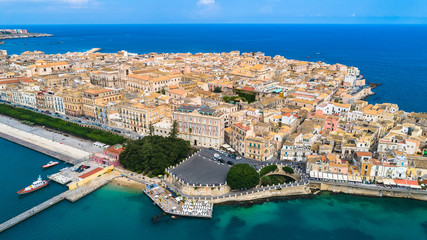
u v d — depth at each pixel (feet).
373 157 594.65
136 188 557.74
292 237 449.06
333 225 474.49
